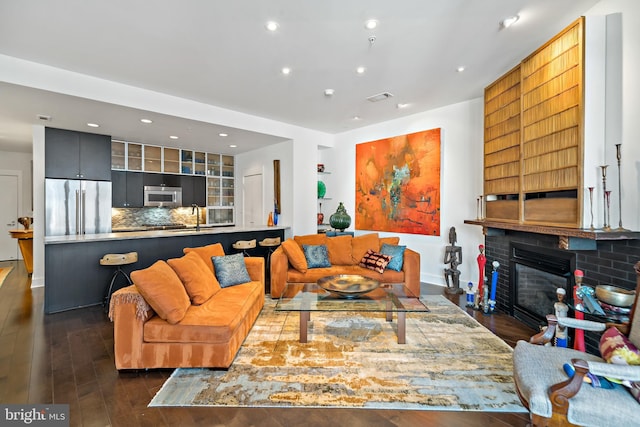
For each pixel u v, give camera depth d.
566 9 2.36
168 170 6.40
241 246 4.88
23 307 3.79
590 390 1.41
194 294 2.73
